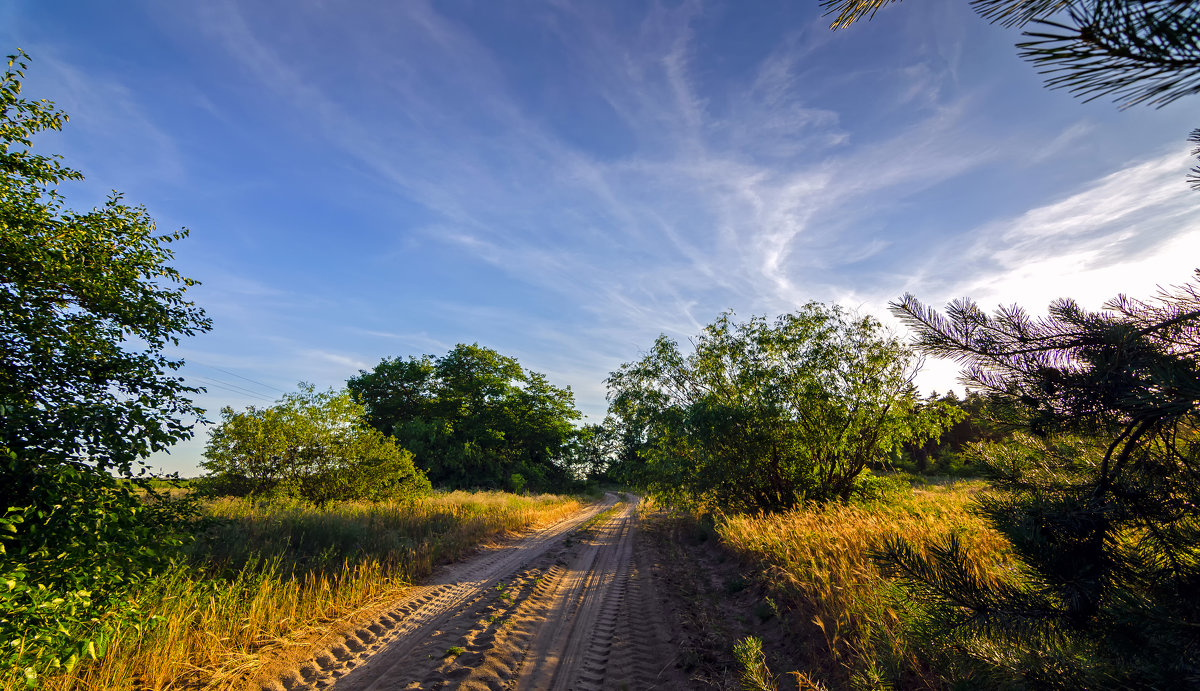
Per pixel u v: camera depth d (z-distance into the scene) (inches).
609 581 376.8
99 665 187.8
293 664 221.5
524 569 419.2
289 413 781.3
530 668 212.8
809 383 646.5
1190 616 68.9
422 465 1704.0
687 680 197.6
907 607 156.5
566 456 2155.5
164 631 213.0
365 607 300.2
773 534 396.8
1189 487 77.4
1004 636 83.7
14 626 154.1
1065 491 86.5
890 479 682.2
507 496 1305.4
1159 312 78.2
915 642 142.6
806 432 652.1
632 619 280.2
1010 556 84.2
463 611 297.7
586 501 1780.3
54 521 197.3
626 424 784.9
